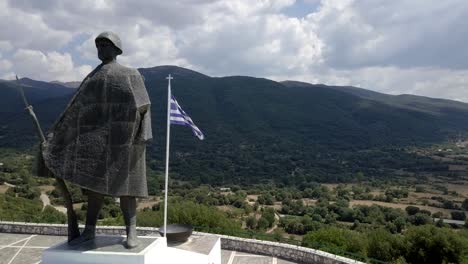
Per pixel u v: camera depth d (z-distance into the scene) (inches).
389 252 905.5
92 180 326.0
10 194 2133.4
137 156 335.6
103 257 318.7
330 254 508.4
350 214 2390.5
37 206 1856.5
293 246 545.6
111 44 337.4
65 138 332.5
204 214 857.5
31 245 571.8
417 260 876.6
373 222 2240.4
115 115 329.4
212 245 449.4
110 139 329.1
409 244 891.4
